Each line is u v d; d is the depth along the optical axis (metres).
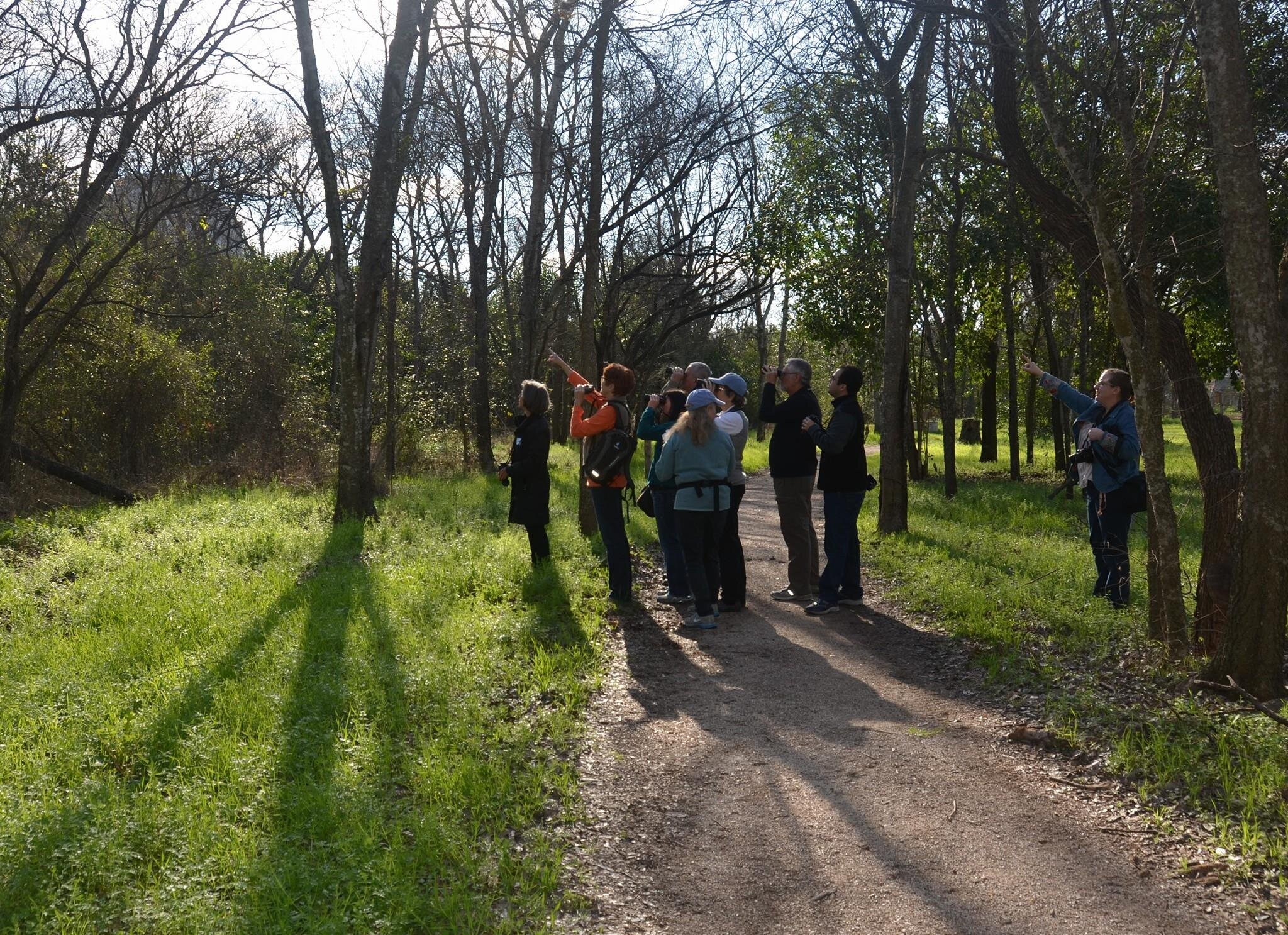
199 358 19.03
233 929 2.88
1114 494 7.42
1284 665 5.45
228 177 15.52
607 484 7.62
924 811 4.04
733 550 7.74
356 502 11.62
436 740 4.43
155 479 16.92
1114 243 7.45
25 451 14.03
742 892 3.42
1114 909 3.27
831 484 7.60
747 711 5.32
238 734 4.41
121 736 4.39
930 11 6.95
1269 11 8.95
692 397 7.12
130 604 6.93
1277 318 4.95
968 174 17.31
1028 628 6.89
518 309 30.89
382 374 20.25
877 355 20.83
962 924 3.19
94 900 3.04
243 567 8.52
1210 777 4.08
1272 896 3.26
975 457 33.50
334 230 11.70
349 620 6.54
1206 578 5.98
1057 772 4.43
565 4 10.23
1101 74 6.84
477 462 21.02
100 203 14.88
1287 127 8.90
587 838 3.78
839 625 7.30
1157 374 5.81
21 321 14.04
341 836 3.48
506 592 7.70
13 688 5.03
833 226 18.89
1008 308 19.78
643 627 7.17
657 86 10.48
